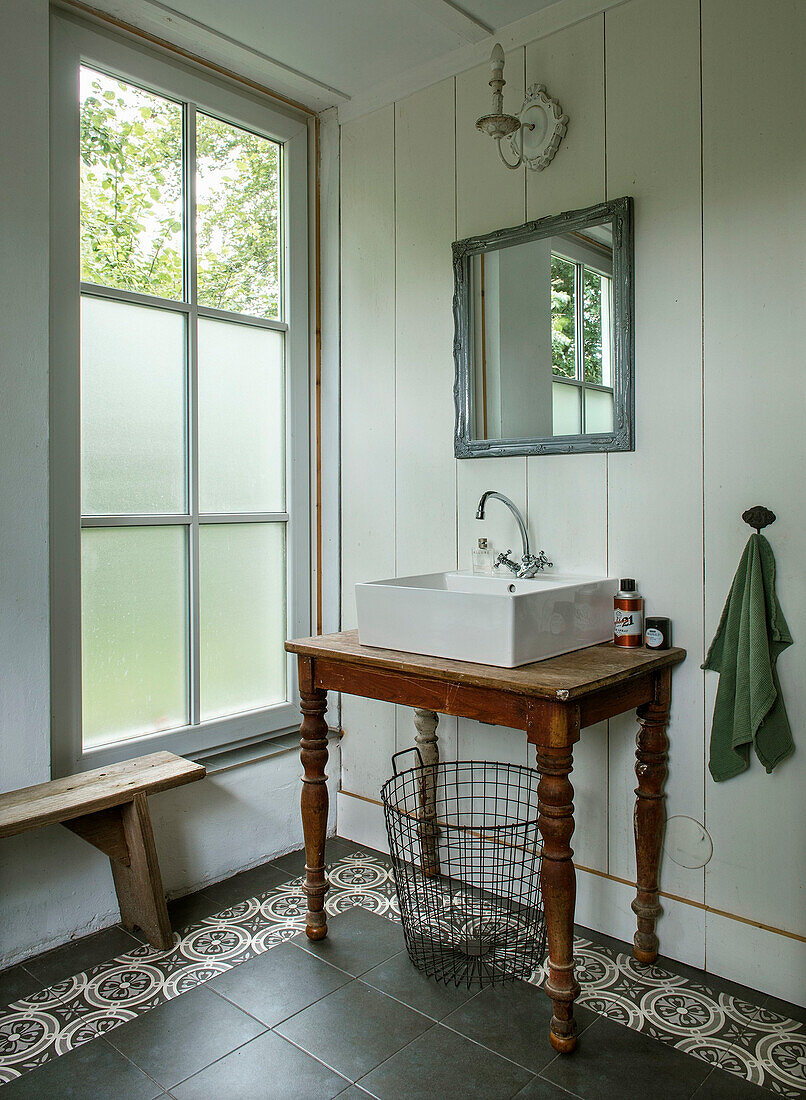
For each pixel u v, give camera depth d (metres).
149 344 2.37
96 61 2.20
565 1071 1.66
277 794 2.66
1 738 1.99
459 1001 1.89
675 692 2.04
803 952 1.87
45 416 2.05
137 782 2.06
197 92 2.43
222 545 2.57
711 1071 1.66
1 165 1.96
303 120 2.77
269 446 2.71
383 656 1.95
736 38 1.89
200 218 2.48
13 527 2.00
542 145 2.21
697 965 2.02
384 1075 1.65
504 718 1.73
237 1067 1.67
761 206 1.87
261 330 2.68
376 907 2.33
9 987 1.95
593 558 2.19
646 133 2.04
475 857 2.47
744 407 1.91
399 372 2.61
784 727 1.85
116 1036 1.77
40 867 2.08
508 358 2.31
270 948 2.12
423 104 2.50
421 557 2.58
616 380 2.09
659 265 2.03
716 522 1.97
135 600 2.35
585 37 2.14
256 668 2.69
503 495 2.37
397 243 2.60
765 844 1.92
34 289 2.02
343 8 2.18
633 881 2.15
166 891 2.36
